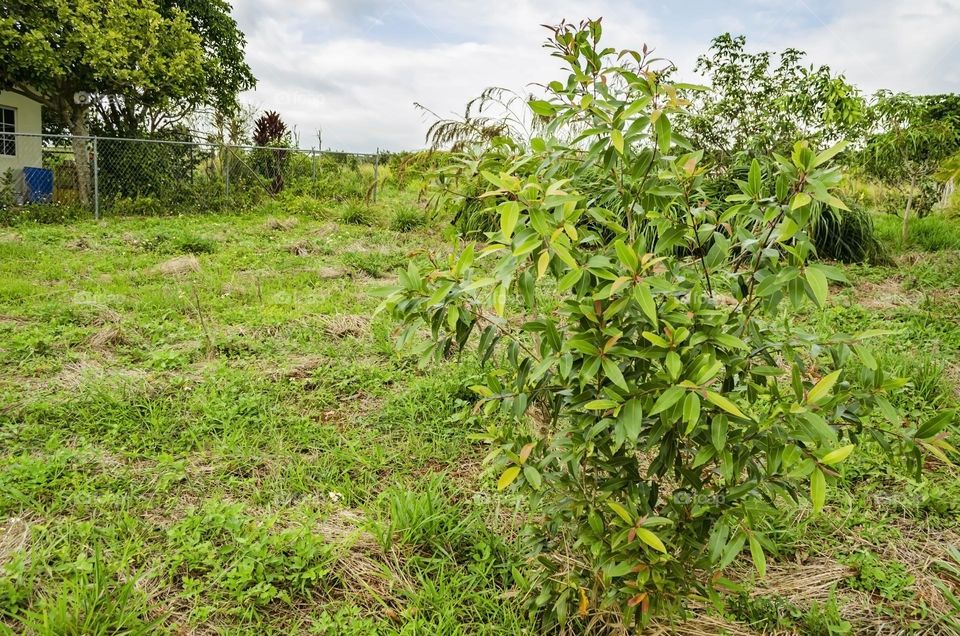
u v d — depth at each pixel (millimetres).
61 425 3369
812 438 1544
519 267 1735
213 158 15117
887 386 1693
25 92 13531
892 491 2988
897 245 9812
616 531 1801
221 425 3430
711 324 1629
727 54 9859
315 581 2238
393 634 2029
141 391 3762
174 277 7098
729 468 1621
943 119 10000
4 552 2311
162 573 2285
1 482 2723
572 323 1723
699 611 2191
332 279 7367
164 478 2863
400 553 2434
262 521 2590
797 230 1585
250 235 10492
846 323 5559
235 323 5332
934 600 2283
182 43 14242
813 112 9750
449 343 1937
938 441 1641
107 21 13109
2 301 5746
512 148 2221
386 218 12180
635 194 1943
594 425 1720
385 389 4055
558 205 1606
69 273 7031
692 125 9359
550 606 2115
